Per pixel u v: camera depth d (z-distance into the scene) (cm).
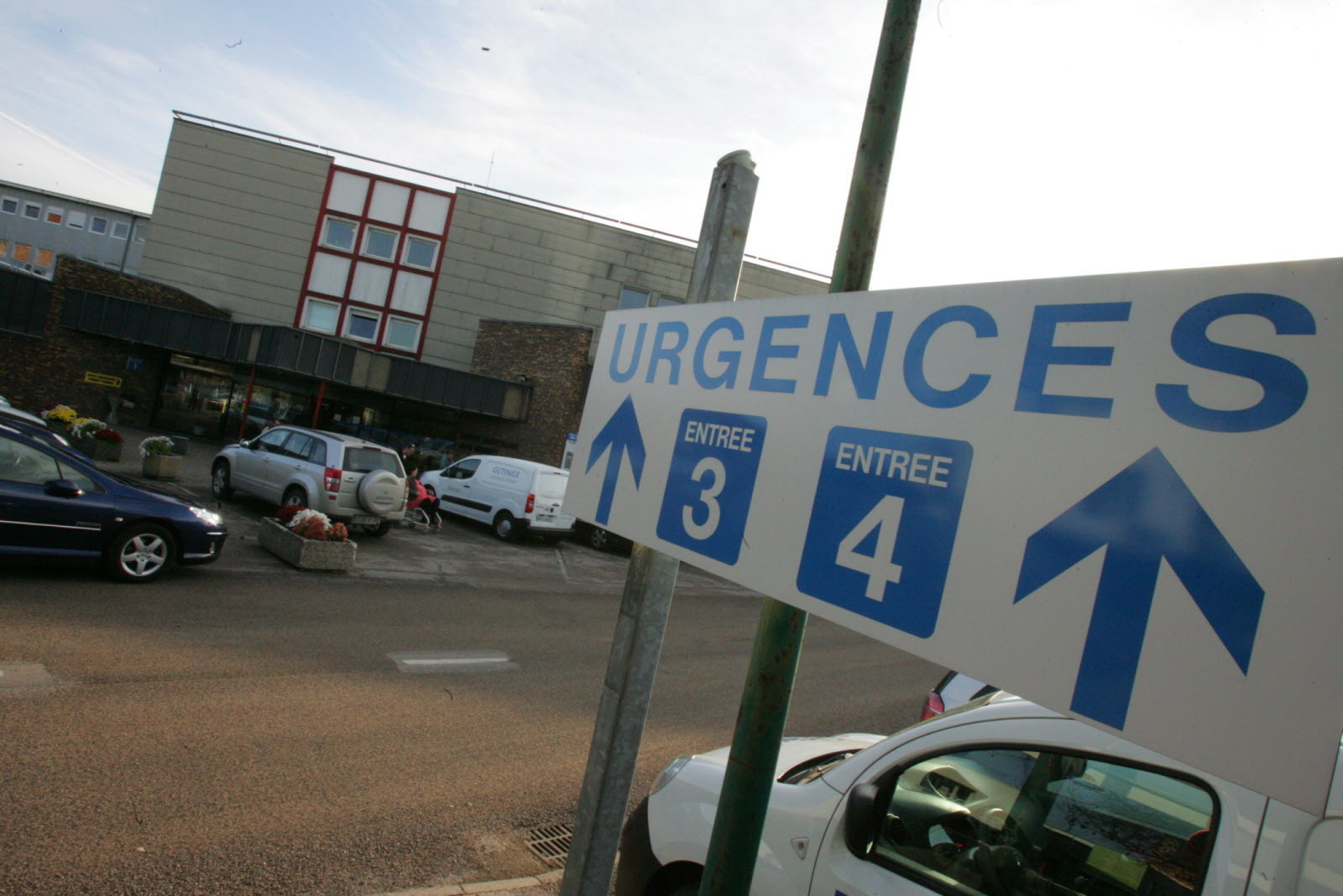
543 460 2578
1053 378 127
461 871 407
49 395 2386
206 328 2361
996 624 126
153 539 866
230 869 375
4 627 648
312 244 3078
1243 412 105
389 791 480
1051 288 130
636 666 250
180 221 3056
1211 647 104
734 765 192
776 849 268
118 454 1725
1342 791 173
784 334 181
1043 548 123
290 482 1389
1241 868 181
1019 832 228
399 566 1262
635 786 547
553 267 3170
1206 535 106
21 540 779
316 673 674
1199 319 112
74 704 526
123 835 387
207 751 492
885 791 259
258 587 946
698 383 204
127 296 2528
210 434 2603
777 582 167
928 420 144
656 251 3219
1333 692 93
